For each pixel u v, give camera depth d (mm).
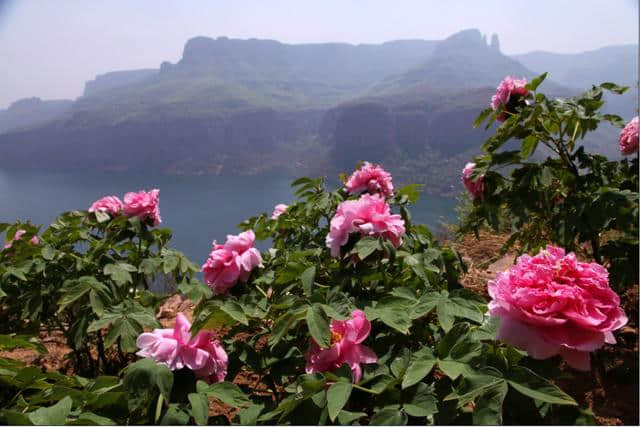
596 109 2266
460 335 1053
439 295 1260
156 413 1084
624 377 2139
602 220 1993
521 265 1131
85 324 1916
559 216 2275
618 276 2035
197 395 1085
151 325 1716
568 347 1016
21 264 2143
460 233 2789
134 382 1073
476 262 3824
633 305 2662
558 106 2275
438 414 988
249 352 1410
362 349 1231
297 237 2445
